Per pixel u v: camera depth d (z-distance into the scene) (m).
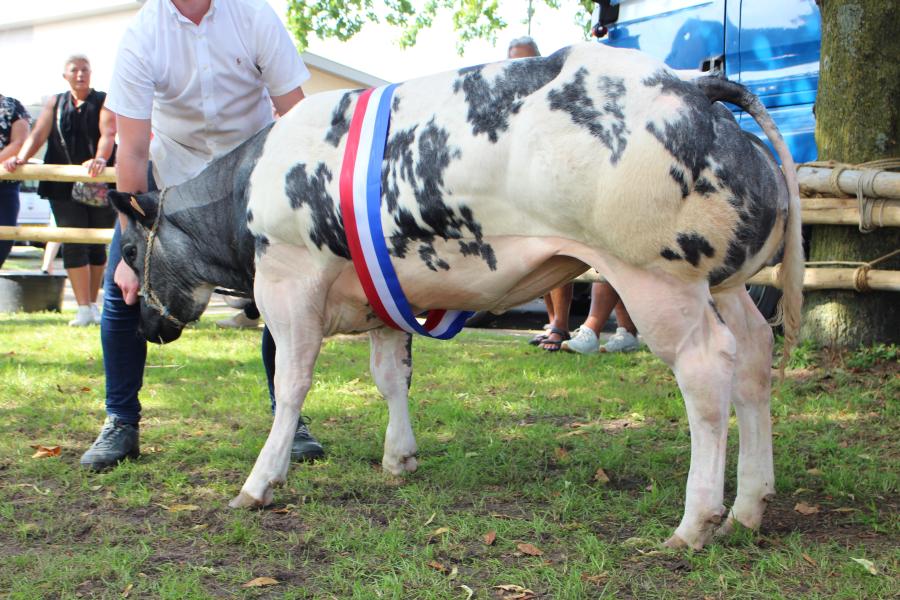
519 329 9.59
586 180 2.73
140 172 3.89
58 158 9.07
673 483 3.75
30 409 5.12
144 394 5.66
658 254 2.76
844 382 5.47
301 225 3.32
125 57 3.81
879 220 5.56
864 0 5.84
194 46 3.85
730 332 2.85
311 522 3.33
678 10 8.02
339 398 5.46
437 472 3.95
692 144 2.67
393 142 3.09
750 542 3.00
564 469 4.02
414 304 3.36
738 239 2.74
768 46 7.40
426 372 6.40
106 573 2.87
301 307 3.44
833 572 2.79
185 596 2.70
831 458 4.05
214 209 3.71
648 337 2.87
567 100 2.78
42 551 3.08
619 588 2.71
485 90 2.94
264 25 3.93
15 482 3.87
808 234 7.18
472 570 2.87
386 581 2.74
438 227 3.04
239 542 3.14
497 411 5.20
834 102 6.01
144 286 3.92
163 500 3.62
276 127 3.50
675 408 5.09
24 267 15.78
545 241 2.92
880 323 5.89
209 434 4.66
